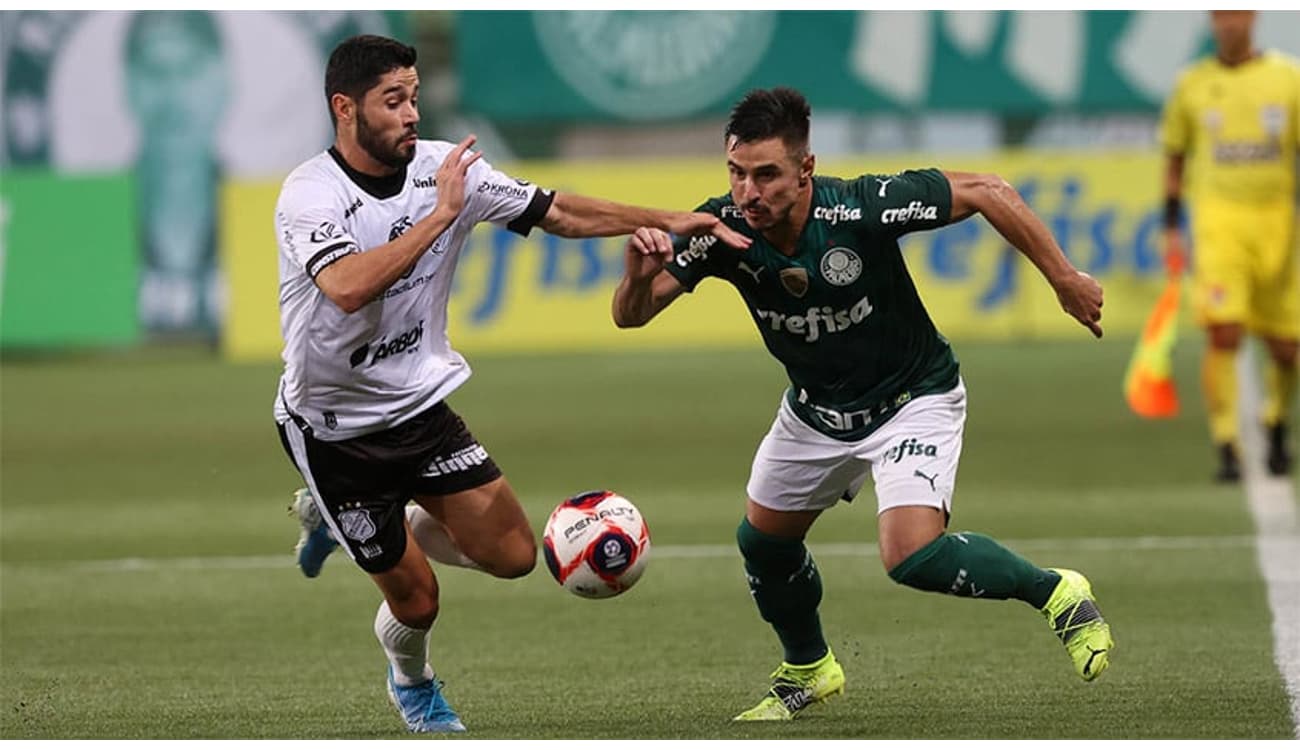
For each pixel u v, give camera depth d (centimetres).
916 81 6719
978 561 1975
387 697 2377
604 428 4972
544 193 2138
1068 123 6894
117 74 6650
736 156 1942
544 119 6750
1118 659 2483
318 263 1966
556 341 6400
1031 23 6700
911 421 2045
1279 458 4069
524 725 2191
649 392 5631
